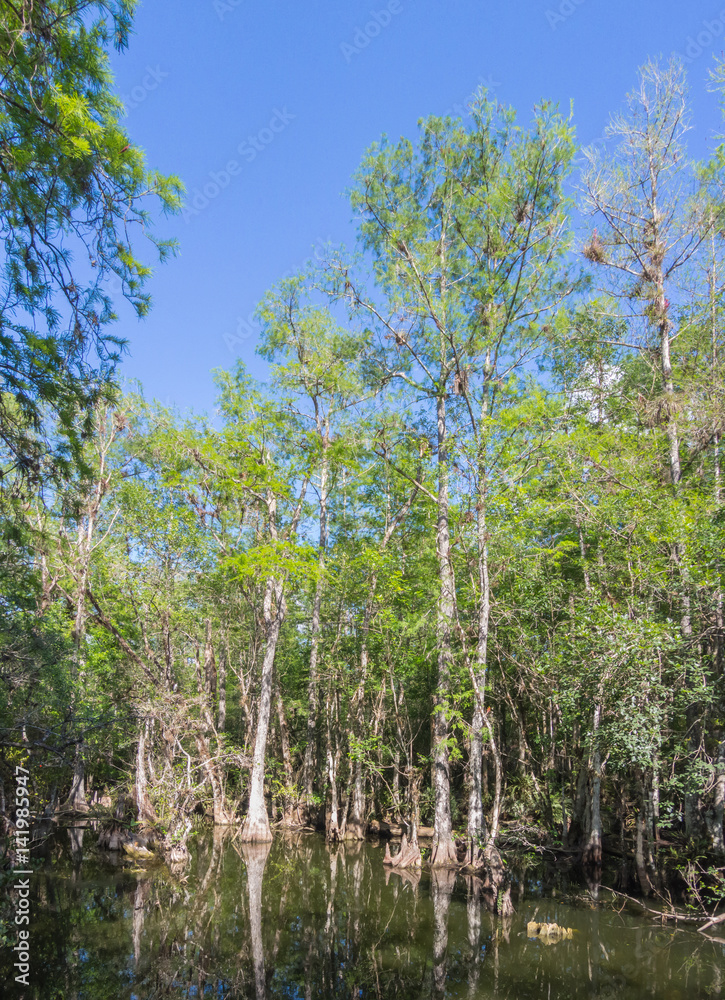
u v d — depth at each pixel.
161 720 19.97
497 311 20.94
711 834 13.51
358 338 25.72
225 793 29.38
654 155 19.47
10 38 6.56
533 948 11.09
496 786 17.81
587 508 16.80
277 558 22.44
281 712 29.52
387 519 26.88
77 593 22.42
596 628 13.82
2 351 7.41
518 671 20.27
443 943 11.41
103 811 26.33
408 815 20.62
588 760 17.02
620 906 13.62
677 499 14.85
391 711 24.77
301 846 23.02
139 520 24.62
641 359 21.22
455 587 21.09
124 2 6.93
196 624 28.36
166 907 13.72
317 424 27.77
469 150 22.38
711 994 9.02
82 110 6.84
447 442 20.66
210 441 24.53
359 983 9.55
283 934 11.95
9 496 8.48
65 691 15.64
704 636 14.44
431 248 21.73
